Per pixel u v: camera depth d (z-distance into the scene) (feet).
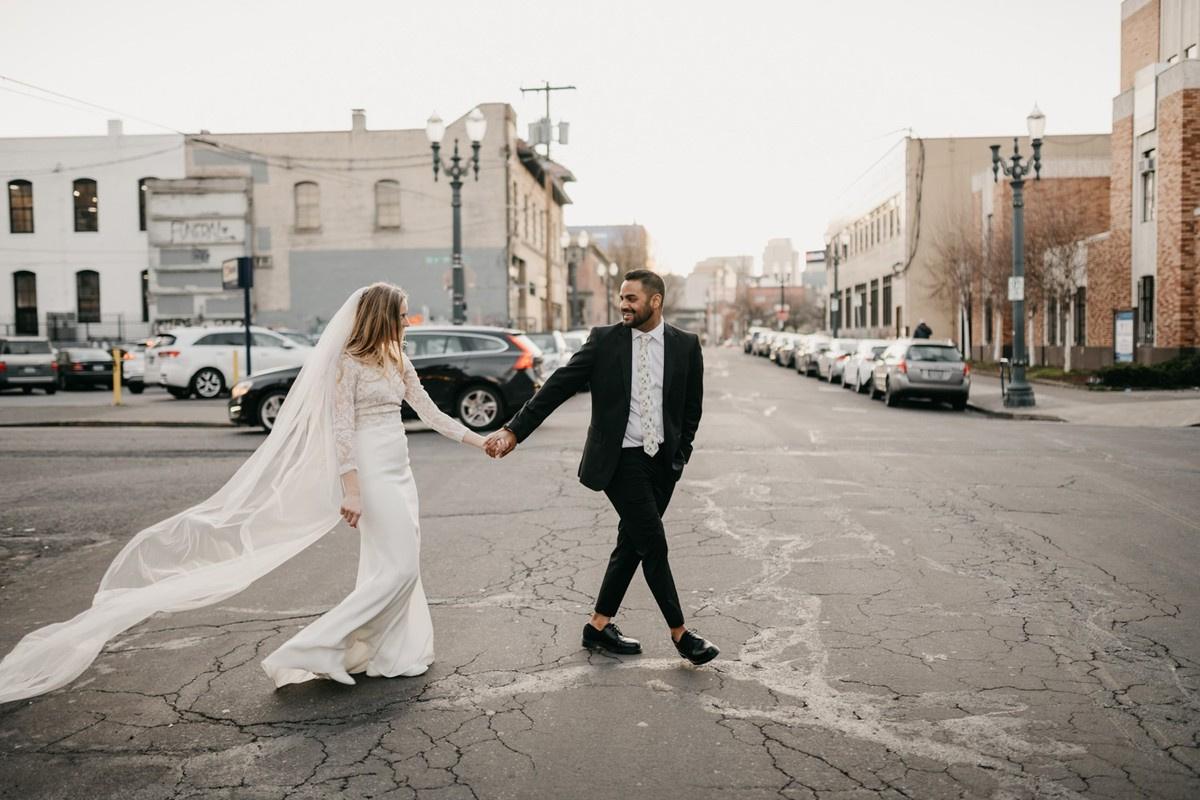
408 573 14.66
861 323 186.70
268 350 82.28
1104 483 33.19
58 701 14.14
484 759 11.94
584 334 91.97
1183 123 75.00
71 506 30.01
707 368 134.62
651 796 10.95
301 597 19.56
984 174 120.78
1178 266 76.02
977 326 128.06
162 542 14.60
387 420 14.97
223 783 11.42
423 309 127.54
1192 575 20.83
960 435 48.85
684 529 25.66
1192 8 97.86
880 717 13.21
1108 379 76.33
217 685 14.73
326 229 134.31
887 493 31.22
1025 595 19.27
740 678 14.74
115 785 11.41
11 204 138.92
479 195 133.28
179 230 135.13
